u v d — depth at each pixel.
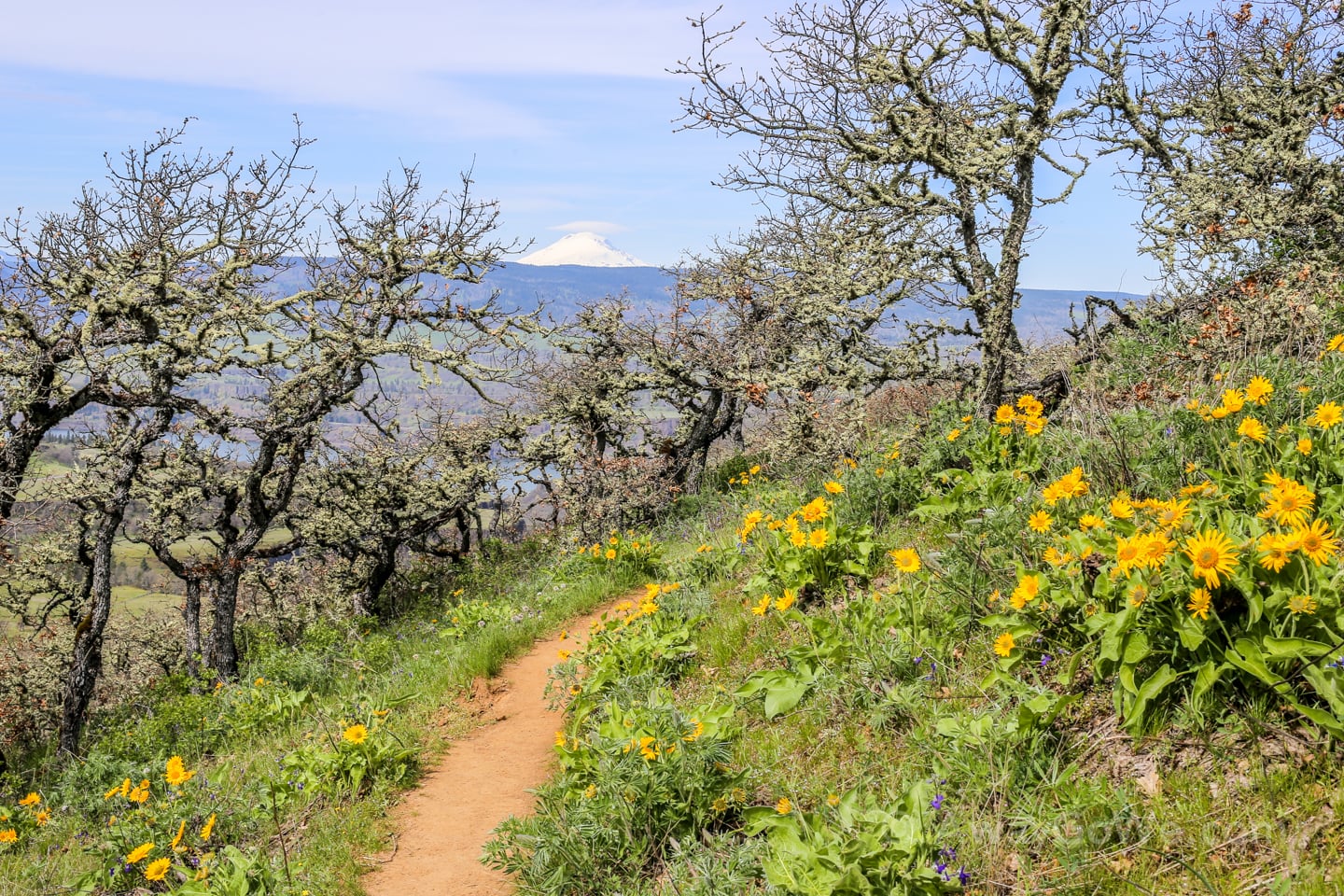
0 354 12.30
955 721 3.78
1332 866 2.36
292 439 17.11
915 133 9.63
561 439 22.45
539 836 4.29
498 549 24.91
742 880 3.37
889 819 3.08
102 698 25.91
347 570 25.06
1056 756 3.23
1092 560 3.71
